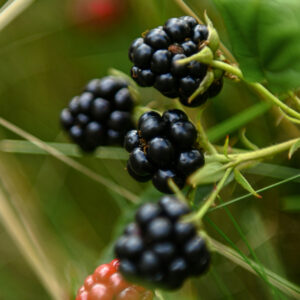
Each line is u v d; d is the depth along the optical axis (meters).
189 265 0.28
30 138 0.35
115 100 0.32
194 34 0.30
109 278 0.30
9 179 0.37
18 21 0.43
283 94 0.31
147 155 0.30
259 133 0.35
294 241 0.35
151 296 0.30
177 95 0.30
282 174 0.34
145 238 0.28
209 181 0.30
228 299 0.33
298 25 0.29
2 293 0.37
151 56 0.29
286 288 0.32
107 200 0.38
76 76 0.41
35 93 0.42
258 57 0.29
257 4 0.29
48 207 0.38
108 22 0.40
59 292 0.34
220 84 0.30
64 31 0.42
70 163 0.35
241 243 0.35
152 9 0.37
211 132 0.34
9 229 0.35
